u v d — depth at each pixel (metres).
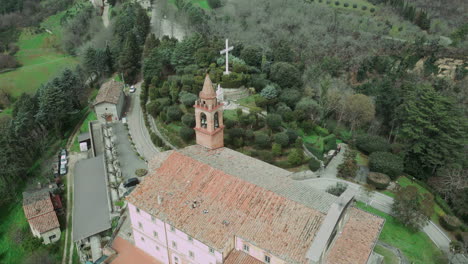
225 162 42.59
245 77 78.62
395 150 66.88
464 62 104.88
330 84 88.75
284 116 68.06
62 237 54.34
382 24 124.94
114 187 59.44
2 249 53.91
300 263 30.58
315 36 123.94
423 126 65.06
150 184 41.34
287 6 138.38
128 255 44.59
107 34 125.56
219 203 37.19
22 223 58.44
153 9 146.62
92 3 157.88
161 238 40.81
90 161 69.38
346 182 59.25
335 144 67.00
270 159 58.41
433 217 54.28
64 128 85.75
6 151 64.94
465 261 45.97
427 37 116.94
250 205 36.00
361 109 74.44
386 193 57.81
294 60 108.88
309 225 32.88
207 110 42.78
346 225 36.75
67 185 66.38
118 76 107.06
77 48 130.88
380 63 108.12
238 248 35.69
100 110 79.62
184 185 40.00
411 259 45.69
